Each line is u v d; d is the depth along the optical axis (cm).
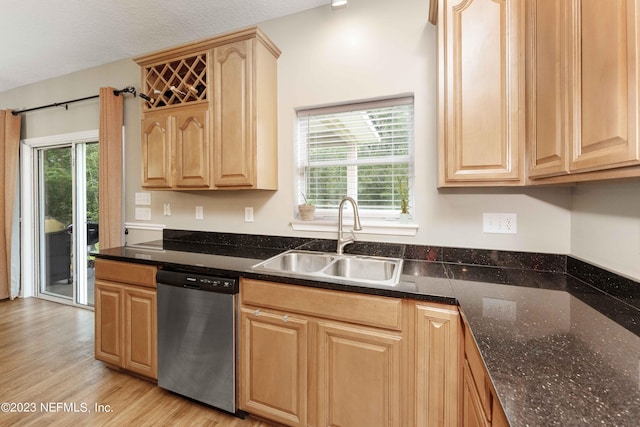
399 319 125
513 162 133
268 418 153
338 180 212
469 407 104
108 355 197
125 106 282
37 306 324
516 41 132
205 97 205
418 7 181
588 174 91
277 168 217
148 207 271
